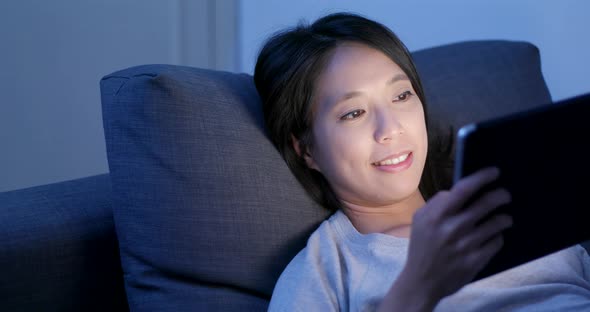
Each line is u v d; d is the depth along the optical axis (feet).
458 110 4.73
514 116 2.21
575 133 2.34
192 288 3.55
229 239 3.55
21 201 3.69
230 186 3.56
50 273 3.51
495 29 6.29
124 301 3.84
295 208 3.76
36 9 6.19
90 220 3.69
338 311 3.36
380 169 3.60
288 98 3.76
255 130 3.76
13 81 6.17
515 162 2.24
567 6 6.04
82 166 6.68
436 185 4.26
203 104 3.59
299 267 3.46
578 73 6.14
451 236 2.31
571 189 2.44
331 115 3.65
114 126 3.60
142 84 3.53
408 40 6.65
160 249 3.51
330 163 3.71
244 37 7.46
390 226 3.78
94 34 6.56
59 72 6.40
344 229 3.68
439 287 2.44
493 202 2.27
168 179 3.49
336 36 3.77
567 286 3.41
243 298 3.59
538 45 6.21
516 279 3.40
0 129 6.16
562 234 2.57
